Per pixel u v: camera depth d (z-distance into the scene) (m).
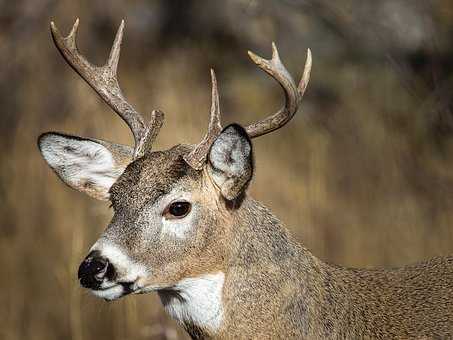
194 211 14.78
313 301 15.04
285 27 31.81
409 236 23.17
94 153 16.27
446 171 25.39
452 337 15.06
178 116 29.69
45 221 25.64
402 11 28.73
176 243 14.72
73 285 21.09
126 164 16.20
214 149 14.68
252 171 14.59
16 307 23.95
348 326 15.12
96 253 14.47
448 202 24.03
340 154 27.33
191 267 14.81
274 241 15.08
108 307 21.45
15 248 24.95
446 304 15.37
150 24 36.38
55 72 34.28
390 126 27.39
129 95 32.12
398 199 24.91
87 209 24.61
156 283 14.74
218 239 14.87
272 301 14.88
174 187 14.74
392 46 28.33
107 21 36.56
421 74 27.83
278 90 32.59
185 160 15.00
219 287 14.91
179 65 34.19
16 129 31.94
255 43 33.31
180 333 19.58
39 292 24.12
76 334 20.91
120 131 28.56
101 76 16.38
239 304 14.87
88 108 30.20
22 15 35.53
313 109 29.64
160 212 14.70
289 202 25.27
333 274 15.49
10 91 33.59
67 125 30.41
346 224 24.33
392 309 15.32
